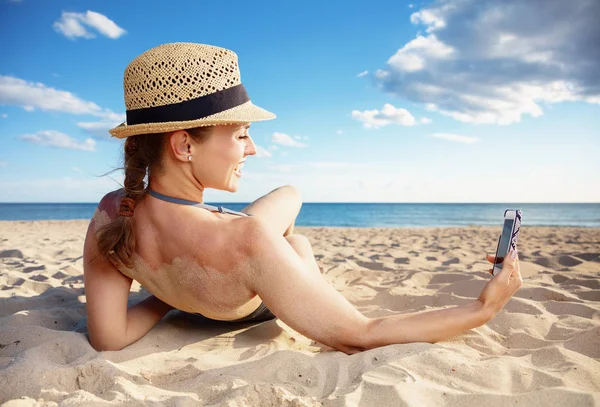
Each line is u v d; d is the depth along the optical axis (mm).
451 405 1399
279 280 1648
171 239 1704
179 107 1576
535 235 10258
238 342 2109
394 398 1416
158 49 1610
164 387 1636
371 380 1527
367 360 1686
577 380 1539
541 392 1380
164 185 1710
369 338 1771
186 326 2312
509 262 1833
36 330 2156
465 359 1677
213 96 1600
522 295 3020
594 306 2568
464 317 1816
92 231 1915
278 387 1502
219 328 2299
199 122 1555
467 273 3881
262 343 2078
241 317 2053
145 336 2105
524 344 2072
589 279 3498
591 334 1984
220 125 1627
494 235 10945
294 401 1438
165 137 1646
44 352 1860
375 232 12500
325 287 1738
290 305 1684
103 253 1787
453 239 9508
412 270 4230
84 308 2834
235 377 1624
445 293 3113
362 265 4965
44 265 4547
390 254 6137
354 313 1779
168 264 1748
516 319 2338
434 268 4762
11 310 2818
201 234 1672
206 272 1707
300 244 2090
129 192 1730
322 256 5688
